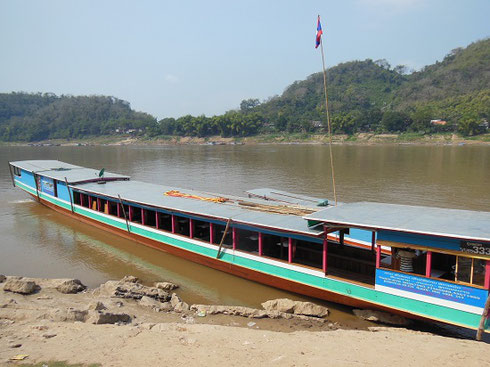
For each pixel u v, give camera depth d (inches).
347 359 374.9
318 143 5068.9
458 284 450.9
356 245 736.3
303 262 660.1
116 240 946.7
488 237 416.8
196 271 749.3
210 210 745.0
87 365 353.4
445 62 7411.4
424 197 1358.3
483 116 4397.1
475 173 1871.3
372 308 542.3
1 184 1758.1
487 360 368.8
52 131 7495.1
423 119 4611.2
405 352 393.1
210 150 4133.9
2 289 604.1
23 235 991.6
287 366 356.5
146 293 620.4
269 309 581.0
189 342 415.2
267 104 7711.6
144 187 1034.1
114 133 7465.6
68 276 732.0
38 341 410.3
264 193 1058.1
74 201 1085.1
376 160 2568.9
